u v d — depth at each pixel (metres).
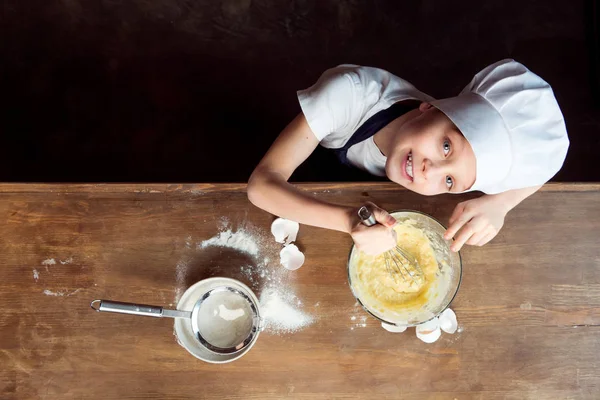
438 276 1.15
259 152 1.75
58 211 1.12
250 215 1.15
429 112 1.04
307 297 1.13
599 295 1.16
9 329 1.08
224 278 1.08
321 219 1.00
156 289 1.11
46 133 1.72
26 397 1.06
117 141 1.73
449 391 1.11
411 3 1.91
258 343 1.10
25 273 1.10
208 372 1.08
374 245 0.91
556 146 1.05
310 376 1.09
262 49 1.84
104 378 1.07
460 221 1.11
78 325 1.08
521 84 1.03
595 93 1.86
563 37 1.92
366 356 1.11
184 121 1.76
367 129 1.18
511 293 1.15
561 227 1.19
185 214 1.14
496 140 0.99
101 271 1.11
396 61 1.87
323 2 1.88
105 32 1.80
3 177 1.68
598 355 1.14
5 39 1.78
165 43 1.81
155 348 1.08
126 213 1.13
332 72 1.20
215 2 1.85
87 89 1.76
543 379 1.12
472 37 1.91
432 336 1.11
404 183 1.05
